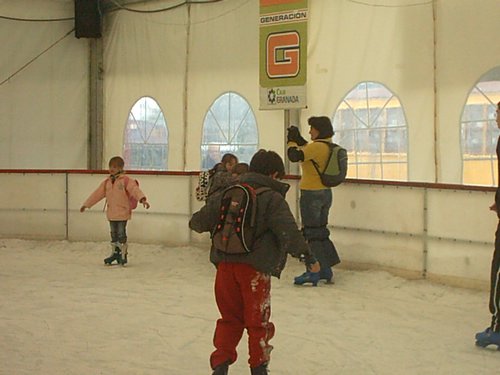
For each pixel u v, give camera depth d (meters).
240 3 13.91
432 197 9.57
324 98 12.80
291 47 12.09
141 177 12.95
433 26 11.43
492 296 6.83
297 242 5.56
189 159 14.73
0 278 10.23
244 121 13.95
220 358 5.61
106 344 7.02
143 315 8.12
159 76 15.08
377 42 12.12
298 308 8.42
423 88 11.59
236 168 9.66
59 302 8.74
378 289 9.41
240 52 13.95
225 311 5.72
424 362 6.51
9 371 6.23
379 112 12.14
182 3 14.67
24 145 16.06
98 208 13.30
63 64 16.06
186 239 12.72
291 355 6.71
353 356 6.68
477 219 9.12
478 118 10.99
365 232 10.34
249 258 5.55
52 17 16.00
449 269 9.43
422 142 11.62
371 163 12.27
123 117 15.62
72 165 16.08
